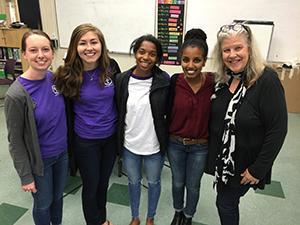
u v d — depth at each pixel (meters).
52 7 5.01
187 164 1.71
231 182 1.40
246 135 1.29
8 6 5.25
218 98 1.41
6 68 4.63
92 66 1.52
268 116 1.23
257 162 1.29
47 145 1.43
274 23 4.11
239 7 4.17
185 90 1.53
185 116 1.56
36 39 1.29
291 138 3.49
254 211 2.20
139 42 1.51
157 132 1.62
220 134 1.42
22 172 1.38
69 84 1.46
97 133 1.57
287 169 2.81
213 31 4.38
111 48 4.95
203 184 2.54
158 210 2.19
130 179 1.79
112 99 1.60
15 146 1.34
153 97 1.55
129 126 1.62
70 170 1.83
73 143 1.62
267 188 2.49
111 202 2.27
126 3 4.61
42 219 1.61
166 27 4.54
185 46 1.47
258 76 1.23
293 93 4.27
